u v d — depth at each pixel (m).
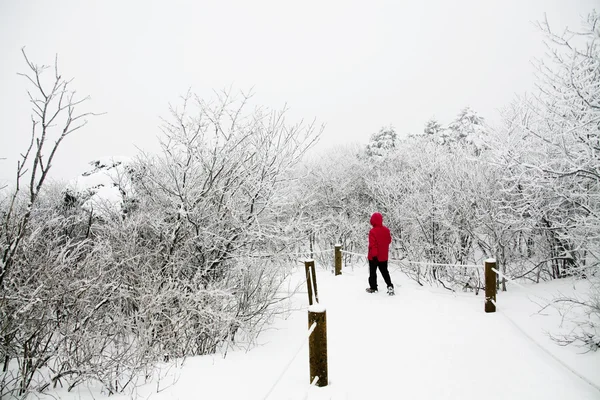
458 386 3.36
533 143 6.41
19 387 2.92
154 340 3.79
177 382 3.30
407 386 3.40
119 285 3.97
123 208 5.80
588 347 3.81
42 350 3.12
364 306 6.19
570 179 5.47
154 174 5.13
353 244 11.16
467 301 6.09
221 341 4.56
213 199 5.07
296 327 5.30
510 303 5.67
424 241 8.15
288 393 3.20
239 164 5.11
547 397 3.10
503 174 6.58
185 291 4.24
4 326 2.83
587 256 5.86
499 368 3.65
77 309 3.30
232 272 5.09
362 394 3.27
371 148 17.97
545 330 4.39
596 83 4.35
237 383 3.33
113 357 3.35
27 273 3.25
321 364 3.33
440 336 4.59
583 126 4.48
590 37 4.21
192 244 4.90
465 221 7.20
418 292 6.89
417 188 9.07
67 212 6.11
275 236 5.04
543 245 6.87
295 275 9.27
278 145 5.38
